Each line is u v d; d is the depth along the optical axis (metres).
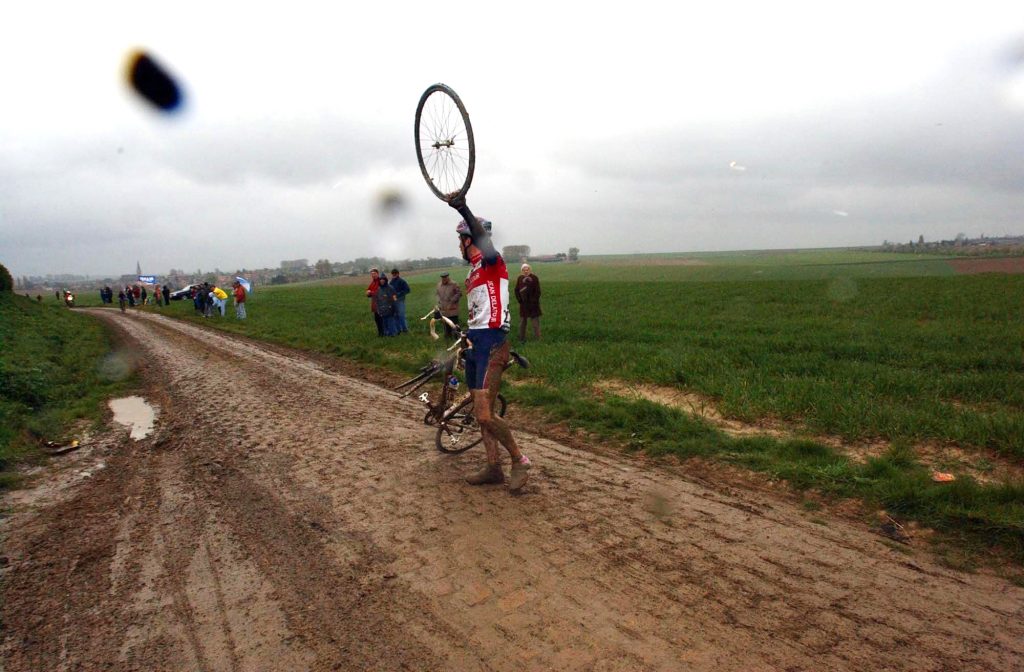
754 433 5.97
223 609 3.25
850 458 5.08
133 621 3.18
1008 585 3.26
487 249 4.41
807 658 2.67
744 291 32.31
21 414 7.50
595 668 2.65
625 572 3.46
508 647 2.82
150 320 30.00
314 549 3.91
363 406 8.12
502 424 4.64
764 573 3.42
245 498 4.87
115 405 9.02
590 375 8.83
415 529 4.14
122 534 4.28
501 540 3.92
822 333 13.23
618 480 4.96
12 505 4.92
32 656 2.90
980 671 2.58
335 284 77.31
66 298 54.25
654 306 23.77
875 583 3.30
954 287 30.22
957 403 6.80
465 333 4.86
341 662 2.76
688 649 2.76
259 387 9.87
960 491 4.12
